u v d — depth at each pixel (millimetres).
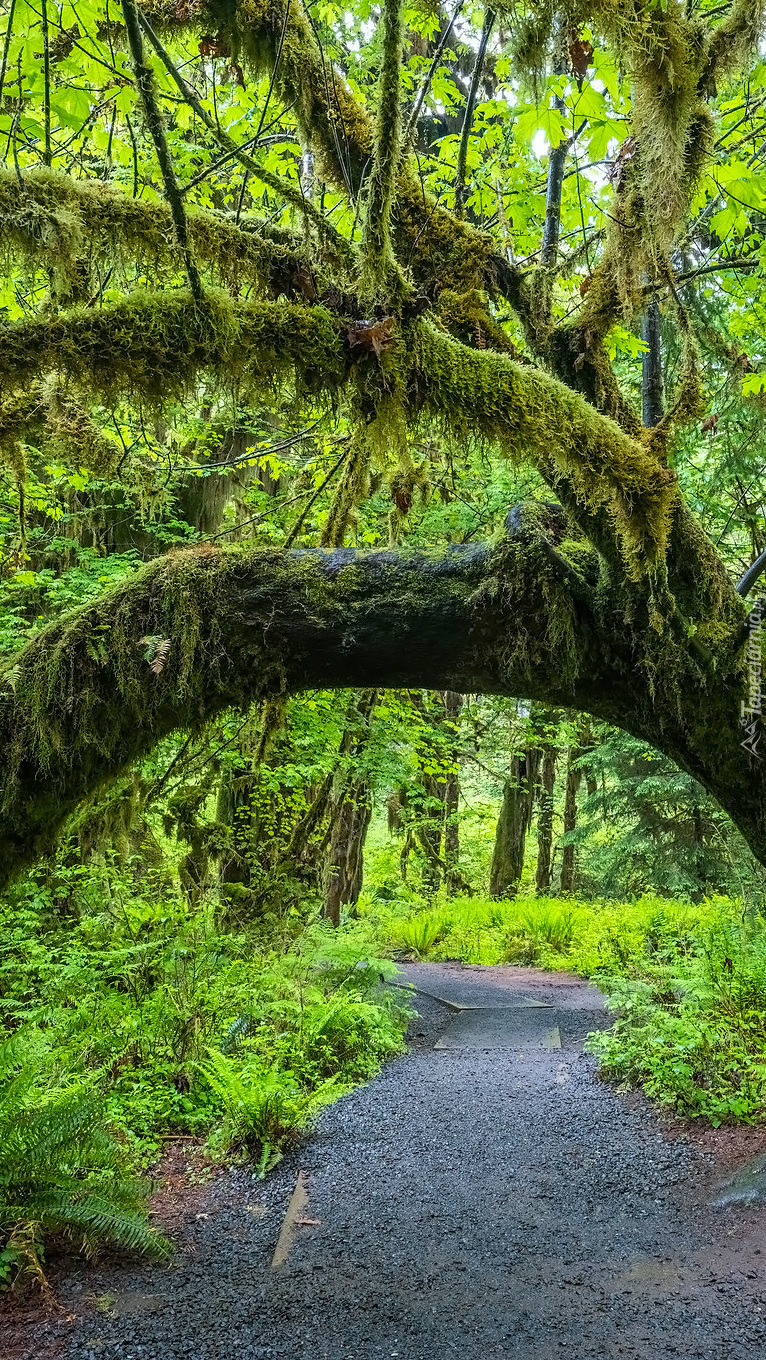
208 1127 5027
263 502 8570
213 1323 3170
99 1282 3469
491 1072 6430
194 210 2449
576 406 2607
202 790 7824
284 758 7762
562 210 4547
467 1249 3709
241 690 3193
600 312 3086
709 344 4426
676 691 2885
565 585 2875
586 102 3160
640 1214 3988
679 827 13086
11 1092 3832
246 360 2395
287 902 8352
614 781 15258
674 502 2781
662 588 2789
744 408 6141
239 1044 5766
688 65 2516
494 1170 4559
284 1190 4344
